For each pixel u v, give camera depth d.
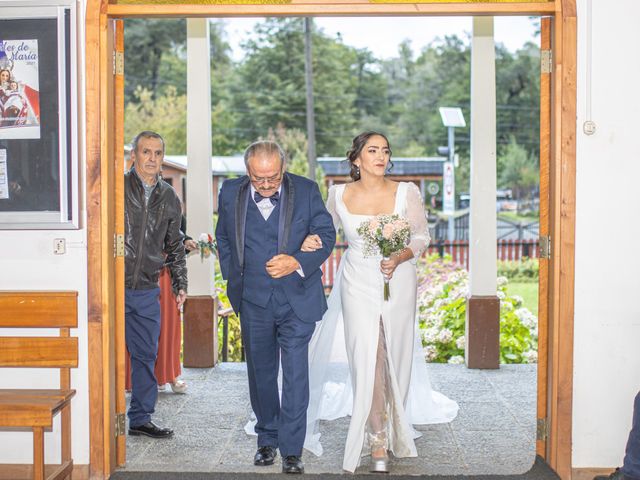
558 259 4.00
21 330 4.14
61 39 3.95
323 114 27.59
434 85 29.70
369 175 4.32
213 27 28.16
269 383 4.26
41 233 4.08
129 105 24.19
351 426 4.16
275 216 4.08
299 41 27.69
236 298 4.17
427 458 4.45
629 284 4.02
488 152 6.70
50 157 3.98
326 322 4.68
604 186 3.99
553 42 4.00
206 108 6.76
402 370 4.37
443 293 8.08
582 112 3.98
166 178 14.46
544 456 4.20
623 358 4.04
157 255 4.88
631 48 3.94
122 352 4.24
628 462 3.82
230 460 4.43
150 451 4.59
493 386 6.14
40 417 3.68
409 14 3.98
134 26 27.19
